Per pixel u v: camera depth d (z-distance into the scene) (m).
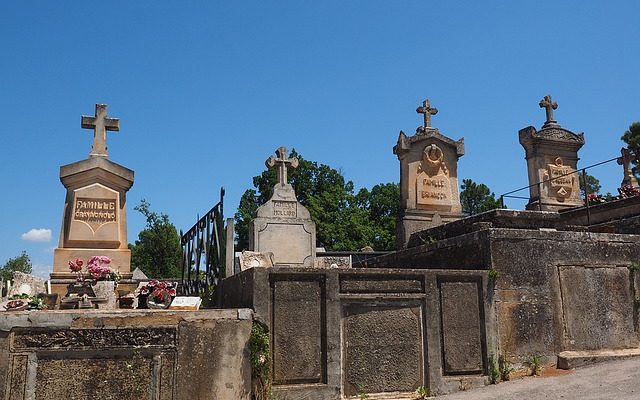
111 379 6.12
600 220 12.59
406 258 10.29
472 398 7.02
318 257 20.53
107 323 6.21
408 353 7.46
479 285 8.05
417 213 18.09
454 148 18.91
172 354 6.31
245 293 7.23
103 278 9.24
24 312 6.05
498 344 7.96
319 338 7.06
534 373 8.01
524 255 8.40
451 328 7.77
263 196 46.22
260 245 18.48
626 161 19.84
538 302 8.32
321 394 6.89
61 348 6.05
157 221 41.50
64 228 15.34
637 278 9.08
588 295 8.67
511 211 9.34
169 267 40.94
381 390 7.23
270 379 6.67
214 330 6.48
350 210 45.53
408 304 7.61
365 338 7.29
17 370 5.92
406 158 18.47
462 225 9.99
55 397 5.96
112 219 15.69
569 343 8.38
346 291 7.29
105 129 16.27
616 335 8.71
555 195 18.91
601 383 7.09
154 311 6.38
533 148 19.17
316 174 47.31
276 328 6.91
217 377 6.39
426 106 19.45
